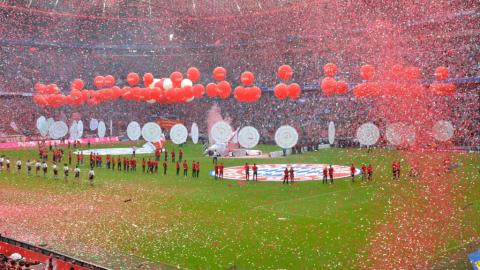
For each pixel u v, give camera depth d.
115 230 26.83
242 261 21.53
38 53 93.56
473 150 56.72
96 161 54.78
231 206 32.72
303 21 82.31
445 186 36.56
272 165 55.50
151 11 93.25
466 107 61.31
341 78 78.44
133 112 99.50
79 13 90.81
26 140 79.94
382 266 20.25
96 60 100.06
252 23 88.94
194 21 93.94
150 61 101.81
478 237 23.75
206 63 99.25
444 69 41.62
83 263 20.16
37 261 21.16
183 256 22.36
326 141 77.00
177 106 100.12
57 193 38.03
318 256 21.86
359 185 40.06
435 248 22.22
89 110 94.81
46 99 54.56
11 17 86.69
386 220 27.50
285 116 87.81
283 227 26.91
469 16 61.50
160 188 40.28
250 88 41.00
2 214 30.73
